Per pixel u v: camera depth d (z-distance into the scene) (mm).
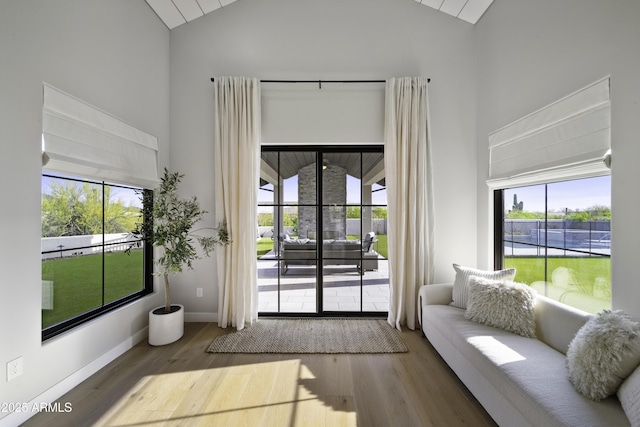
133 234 2637
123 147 2572
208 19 3314
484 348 1832
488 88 3080
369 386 2105
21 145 1721
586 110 1904
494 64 2973
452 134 3320
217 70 3312
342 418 1779
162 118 3172
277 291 3482
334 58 3307
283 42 3309
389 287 3186
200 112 3305
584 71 1929
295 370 2312
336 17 3314
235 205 3141
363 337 2887
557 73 2166
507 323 2100
